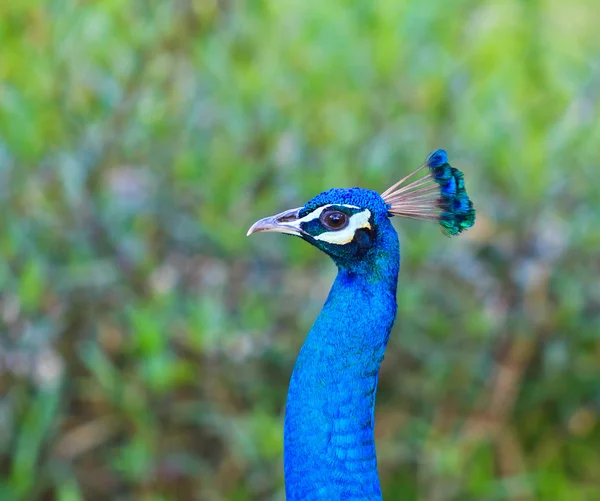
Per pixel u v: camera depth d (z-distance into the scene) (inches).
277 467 347.3
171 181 361.1
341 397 212.7
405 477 394.6
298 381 216.1
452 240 367.6
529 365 391.5
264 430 337.7
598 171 384.5
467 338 369.4
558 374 381.4
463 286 370.9
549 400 401.1
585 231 370.6
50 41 352.2
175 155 361.4
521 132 386.0
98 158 346.0
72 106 356.8
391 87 385.7
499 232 378.0
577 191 384.5
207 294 350.9
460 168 379.9
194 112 367.2
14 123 338.6
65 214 345.4
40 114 353.4
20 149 340.2
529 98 407.5
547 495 392.5
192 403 360.8
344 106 384.5
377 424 384.5
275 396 370.0
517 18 405.1
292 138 361.4
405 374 380.5
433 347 368.8
